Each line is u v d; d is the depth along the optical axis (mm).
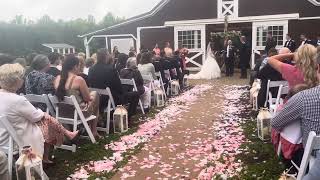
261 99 7508
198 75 16281
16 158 4309
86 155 5363
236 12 18469
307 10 17344
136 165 4934
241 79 15328
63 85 5508
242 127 6664
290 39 15523
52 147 5426
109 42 21203
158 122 7301
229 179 4293
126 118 6656
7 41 25484
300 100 2969
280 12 17812
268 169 4469
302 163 2834
